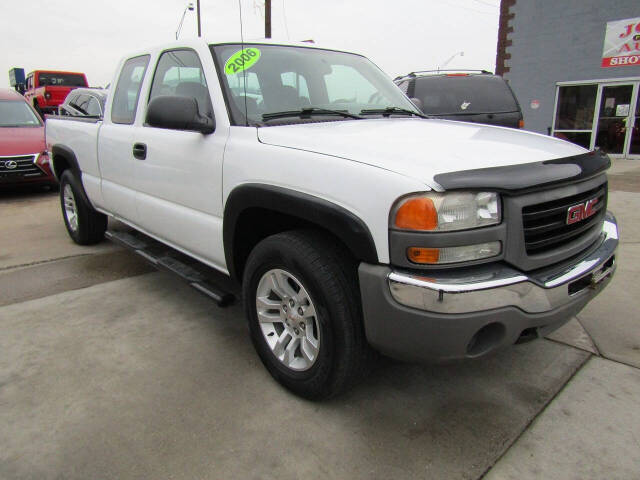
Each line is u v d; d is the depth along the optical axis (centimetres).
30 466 194
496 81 640
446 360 185
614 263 240
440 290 172
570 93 1252
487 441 208
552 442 207
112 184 395
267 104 275
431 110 638
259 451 203
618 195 702
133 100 363
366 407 232
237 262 270
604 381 250
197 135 278
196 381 254
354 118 284
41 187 877
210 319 327
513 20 1295
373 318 188
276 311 247
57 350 285
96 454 201
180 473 191
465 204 174
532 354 277
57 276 410
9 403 234
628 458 197
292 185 213
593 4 1164
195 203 287
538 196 189
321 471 192
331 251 208
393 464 195
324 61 323
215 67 275
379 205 181
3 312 338
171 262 335
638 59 1129
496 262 186
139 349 287
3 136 783
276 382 252
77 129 440
